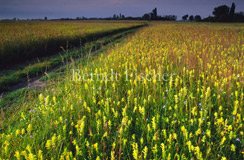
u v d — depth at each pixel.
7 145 4.35
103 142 4.91
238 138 5.16
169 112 6.36
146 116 6.36
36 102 7.34
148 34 32.38
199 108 6.58
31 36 26.20
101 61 12.44
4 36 26.05
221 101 7.04
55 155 4.36
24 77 14.17
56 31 36.50
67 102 6.45
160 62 11.66
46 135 5.04
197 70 10.09
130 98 6.80
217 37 26.69
